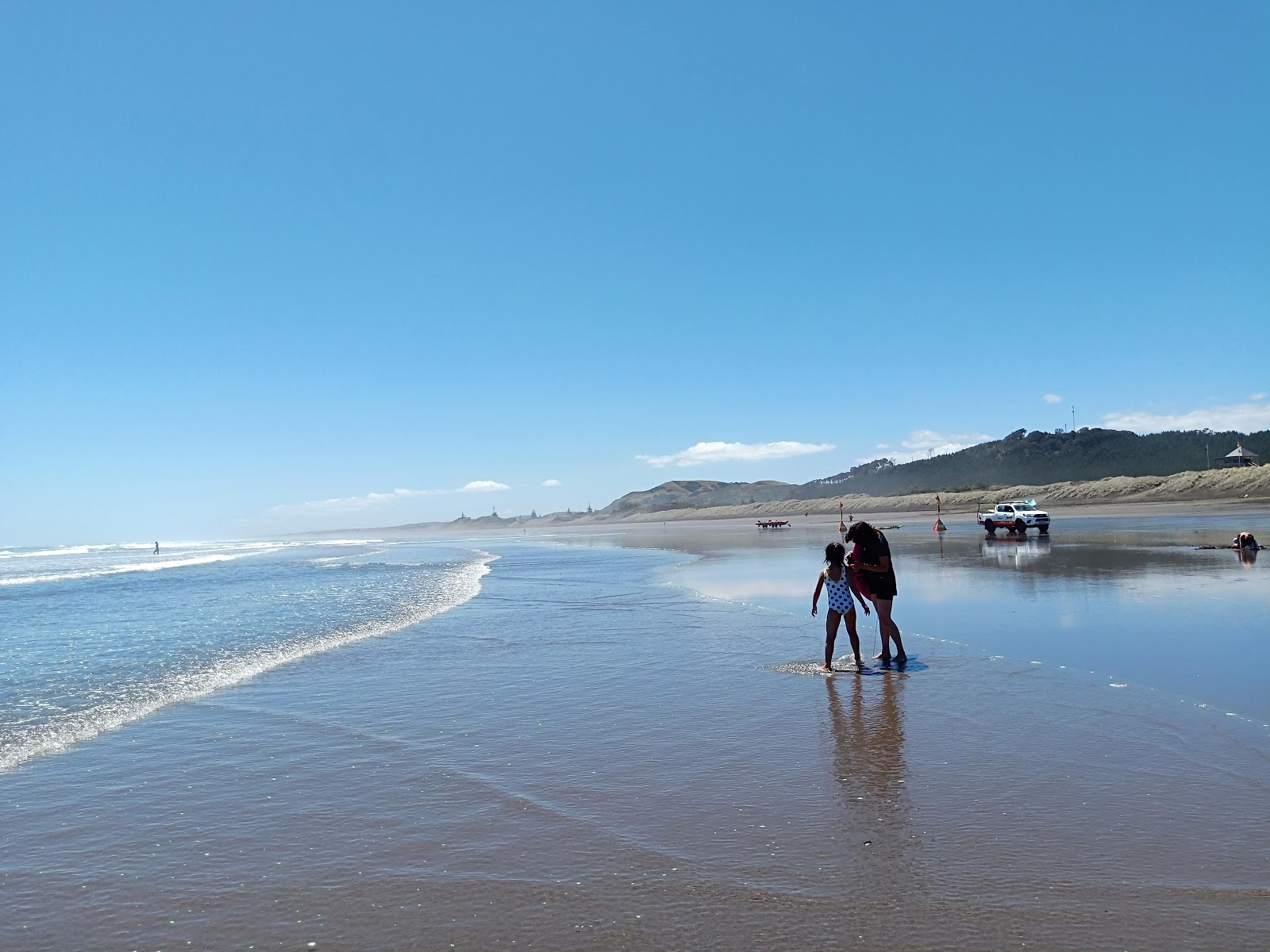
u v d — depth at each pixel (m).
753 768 5.85
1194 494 91.00
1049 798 5.05
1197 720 6.64
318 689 9.03
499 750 6.50
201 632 14.20
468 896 4.00
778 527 81.38
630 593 19.16
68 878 4.33
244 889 4.16
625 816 4.99
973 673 8.75
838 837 4.57
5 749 6.80
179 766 6.26
